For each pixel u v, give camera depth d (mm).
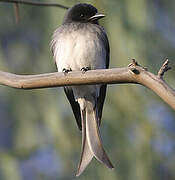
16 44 12445
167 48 11305
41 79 8102
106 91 10766
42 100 11578
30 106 11766
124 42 10703
